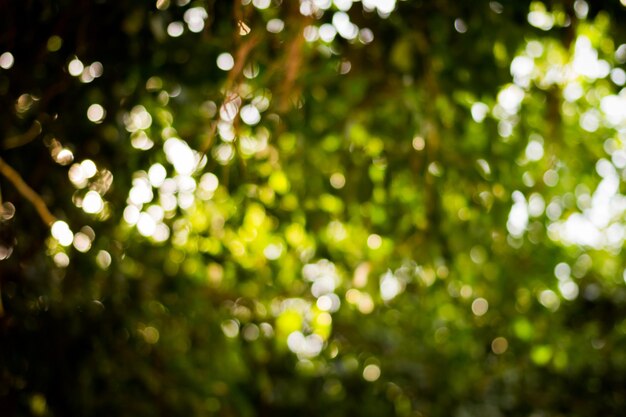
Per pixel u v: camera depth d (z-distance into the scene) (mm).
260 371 4398
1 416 3055
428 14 2979
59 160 2996
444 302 4328
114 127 3051
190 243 3510
